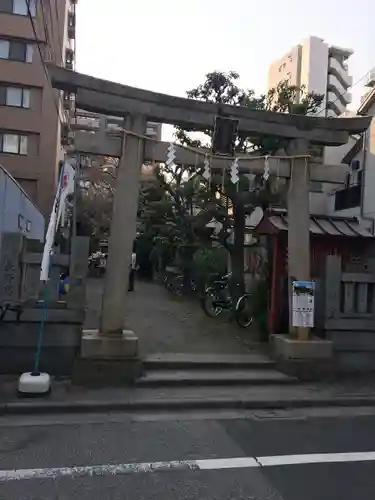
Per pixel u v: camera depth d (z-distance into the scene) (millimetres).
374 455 5113
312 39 42281
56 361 7766
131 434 5574
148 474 4469
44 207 25234
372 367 8766
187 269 18828
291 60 43500
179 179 16266
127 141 7891
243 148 12922
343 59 44406
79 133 7781
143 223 24250
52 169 25516
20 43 25297
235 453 5066
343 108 42562
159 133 16219
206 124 8250
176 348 9570
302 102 13750
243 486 4250
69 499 3941
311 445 5383
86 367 7387
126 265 7875
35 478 4320
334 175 8805
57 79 7566
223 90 14648
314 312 9031
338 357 8633
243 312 12062
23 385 6582
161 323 12367
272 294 9773
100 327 7910
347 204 15844
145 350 9266
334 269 8695
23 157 25328
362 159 15031
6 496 3967
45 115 25562
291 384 7977
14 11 25062
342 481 4406
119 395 6918
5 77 25078
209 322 12750
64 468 4551
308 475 4531
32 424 5840
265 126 8531
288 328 9453
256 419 6367
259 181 12141
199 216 15203
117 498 3977
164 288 22969
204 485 4254
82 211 26656
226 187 12719
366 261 12227
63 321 7742
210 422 6164
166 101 8008
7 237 7734
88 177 25938
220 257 18438
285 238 9906
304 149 8711
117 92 7797
